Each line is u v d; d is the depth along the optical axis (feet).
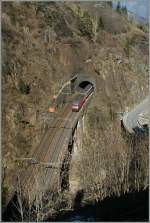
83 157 223.71
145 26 540.93
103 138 252.42
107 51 406.00
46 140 242.17
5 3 314.55
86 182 199.52
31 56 299.79
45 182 198.08
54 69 315.78
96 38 415.23
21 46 294.66
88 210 146.00
